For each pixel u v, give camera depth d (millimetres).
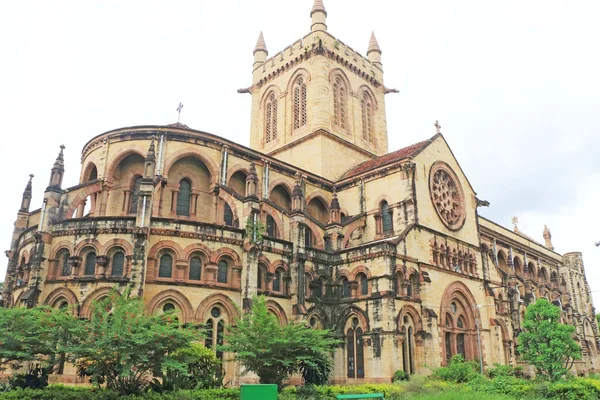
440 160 65188
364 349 49656
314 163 73062
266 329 36000
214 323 43906
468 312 60312
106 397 28688
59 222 45000
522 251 91812
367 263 52219
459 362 48688
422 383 42344
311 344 37125
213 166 54875
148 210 43469
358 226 61344
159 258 43750
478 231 68438
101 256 42812
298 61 80938
